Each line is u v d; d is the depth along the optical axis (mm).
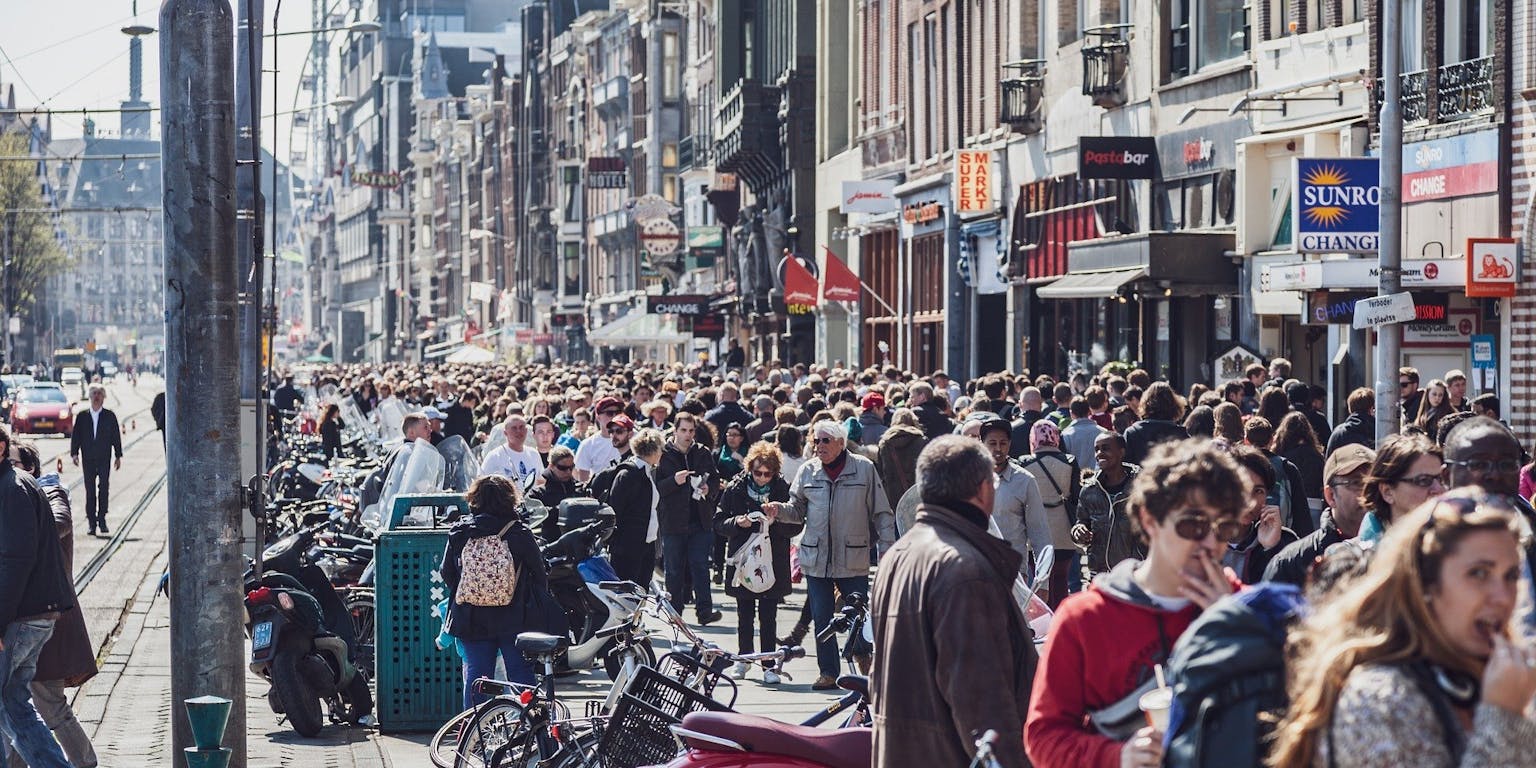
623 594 14648
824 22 68812
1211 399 22391
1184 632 5598
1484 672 4375
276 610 14938
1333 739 4477
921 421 23984
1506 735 4270
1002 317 51281
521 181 147250
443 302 191750
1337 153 32500
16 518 11703
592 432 25703
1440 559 4473
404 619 15203
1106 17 42125
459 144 180500
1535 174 27484
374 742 14734
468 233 149625
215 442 11555
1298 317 34625
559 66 135000
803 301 60125
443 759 12156
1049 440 17719
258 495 15227
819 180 69312
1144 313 39906
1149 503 5797
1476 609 4453
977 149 50250
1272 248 34562
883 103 61250
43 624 11969
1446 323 29375
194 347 11531
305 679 14922
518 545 13680
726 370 65812
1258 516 10438
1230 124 36219
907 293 58438
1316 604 4906
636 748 10539
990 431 16031
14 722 11891
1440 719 4395
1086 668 5906
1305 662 4633
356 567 17938
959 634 7195
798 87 71625
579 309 129250
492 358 120000
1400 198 23797
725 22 82188
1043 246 46406
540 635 11953
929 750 7363
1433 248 29828
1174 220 39000
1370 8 31078
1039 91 46719
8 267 112375
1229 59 36875
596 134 122375
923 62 56688
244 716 11727
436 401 40469
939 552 7371
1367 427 19297
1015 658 7410
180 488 11586
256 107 18375
